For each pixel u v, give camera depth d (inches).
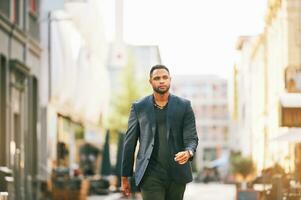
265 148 1096.2
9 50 892.0
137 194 1187.3
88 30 1416.1
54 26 1069.8
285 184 709.3
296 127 665.0
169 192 223.6
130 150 226.1
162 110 222.7
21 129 959.6
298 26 959.0
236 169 1221.1
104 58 1679.4
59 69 1079.0
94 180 1279.5
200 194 1539.1
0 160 869.8
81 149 1567.4
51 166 1089.4
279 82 996.6
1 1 868.6
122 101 2260.1
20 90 955.3
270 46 1154.0
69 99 1195.9
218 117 5059.1
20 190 895.7
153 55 3540.8
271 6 1090.7
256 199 746.8
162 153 220.5
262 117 1203.9
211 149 5034.5
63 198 863.7
